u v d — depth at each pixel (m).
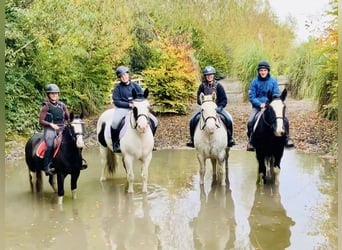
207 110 6.30
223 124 6.74
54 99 6.00
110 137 6.81
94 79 14.41
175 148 10.79
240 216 5.34
